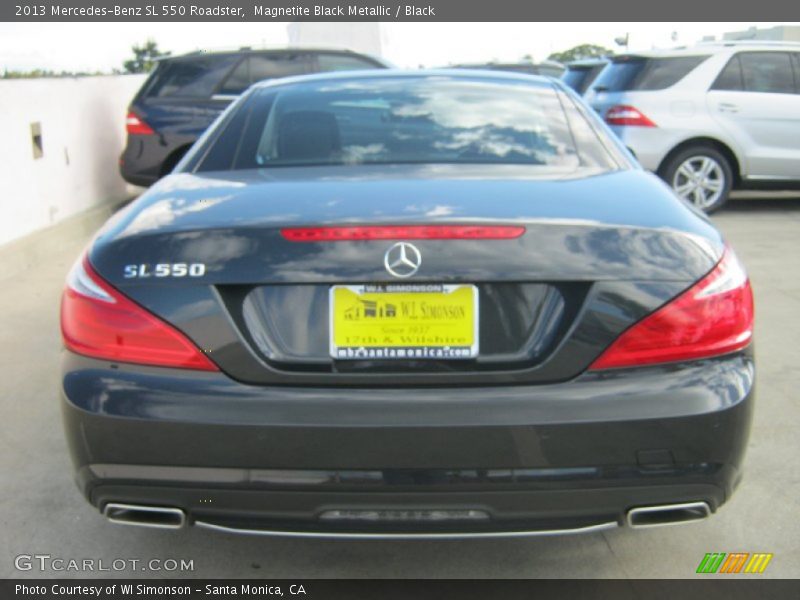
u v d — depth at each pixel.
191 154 2.96
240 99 3.22
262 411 2.01
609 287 2.03
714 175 8.59
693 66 8.45
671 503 2.09
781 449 3.33
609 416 2.00
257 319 2.05
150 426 2.04
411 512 2.06
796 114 8.47
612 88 8.80
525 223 2.05
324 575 2.59
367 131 2.92
